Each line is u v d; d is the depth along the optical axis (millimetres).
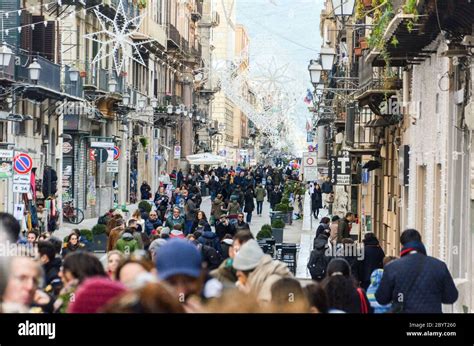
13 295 9672
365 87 43625
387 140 46844
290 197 80500
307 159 59156
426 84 34656
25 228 45938
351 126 59312
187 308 8203
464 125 28141
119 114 81812
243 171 103562
